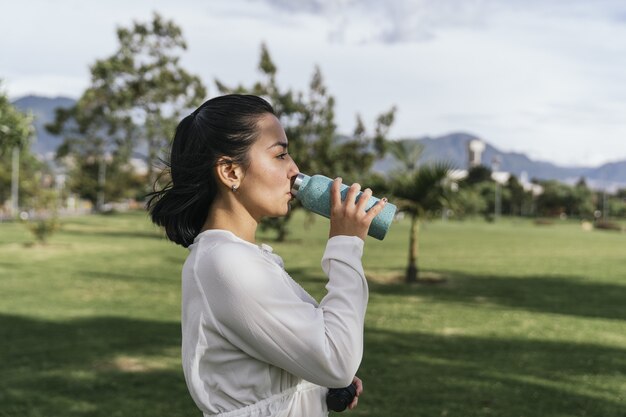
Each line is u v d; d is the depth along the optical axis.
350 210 1.29
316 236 35.75
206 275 1.23
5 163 54.34
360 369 6.84
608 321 10.52
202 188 1.34
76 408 5.35
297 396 1.28
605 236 47.94
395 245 30.94
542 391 6.09
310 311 1.20
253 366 1.24
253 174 1.30
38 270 16.47
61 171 62.12
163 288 13.52
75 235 31.70
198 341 1.23
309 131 26.52
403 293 13.76
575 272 19.06
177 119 37.06
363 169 26.47
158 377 6.36
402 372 6.73
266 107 1.35
